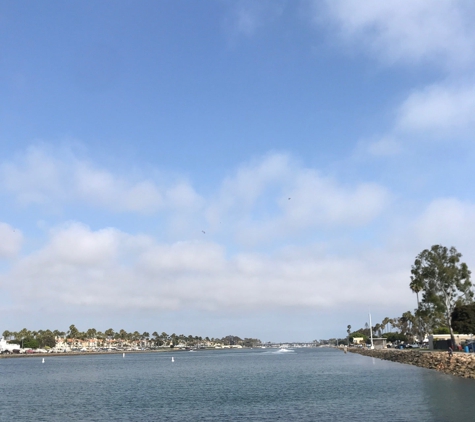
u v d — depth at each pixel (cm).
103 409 5575
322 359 19950
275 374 11231
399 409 4738
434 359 9556
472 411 4412
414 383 7012
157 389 7994
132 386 8719
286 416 4728
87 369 15462
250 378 10194
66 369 15588
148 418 4872
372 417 4397
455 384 6519
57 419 4931
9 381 10469
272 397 6338
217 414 5000
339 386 7400
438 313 10669
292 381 8931
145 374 12450
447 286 10788
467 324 10494
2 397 7056
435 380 7212
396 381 7525
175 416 4953
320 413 4806
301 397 6209
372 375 9125
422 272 10869
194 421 4622
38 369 15738
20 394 7481
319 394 6444
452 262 10838
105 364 19462
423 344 18338
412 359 11481
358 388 6894
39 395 7294
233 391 7331
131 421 4706
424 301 10975
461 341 11019
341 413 4734
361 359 16962
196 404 5838
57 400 6594
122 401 6341
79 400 6550
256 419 4616
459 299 10912
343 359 18300
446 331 16812
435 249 10938
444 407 4694
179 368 15500
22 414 5297
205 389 7812
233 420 4606
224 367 15750
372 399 5588
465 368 7675
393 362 13388
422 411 4544
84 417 5025
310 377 9781
